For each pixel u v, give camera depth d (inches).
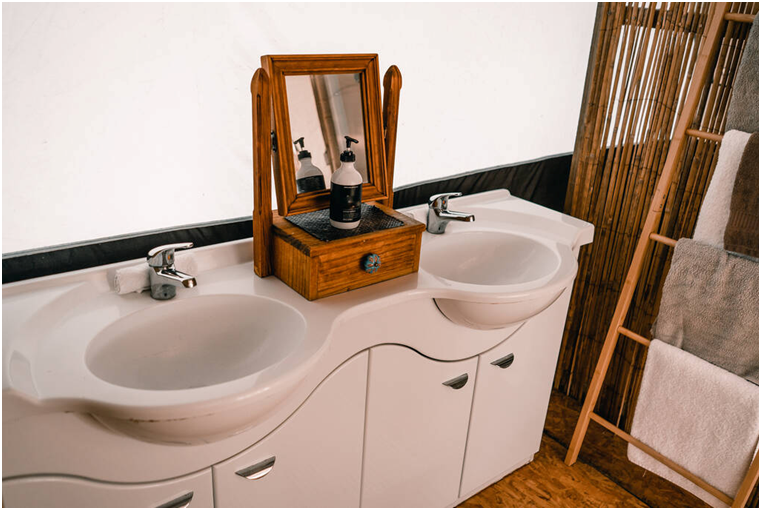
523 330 67.8
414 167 71.7
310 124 51.5
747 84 58.2
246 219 59.0
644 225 70.2
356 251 52.1
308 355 42.6
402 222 55.8
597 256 83.4
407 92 66.9
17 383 35.9
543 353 72.4
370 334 53.6
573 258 63.2
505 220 73.5
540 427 79.0
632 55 72.7
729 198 61.2
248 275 54.6
